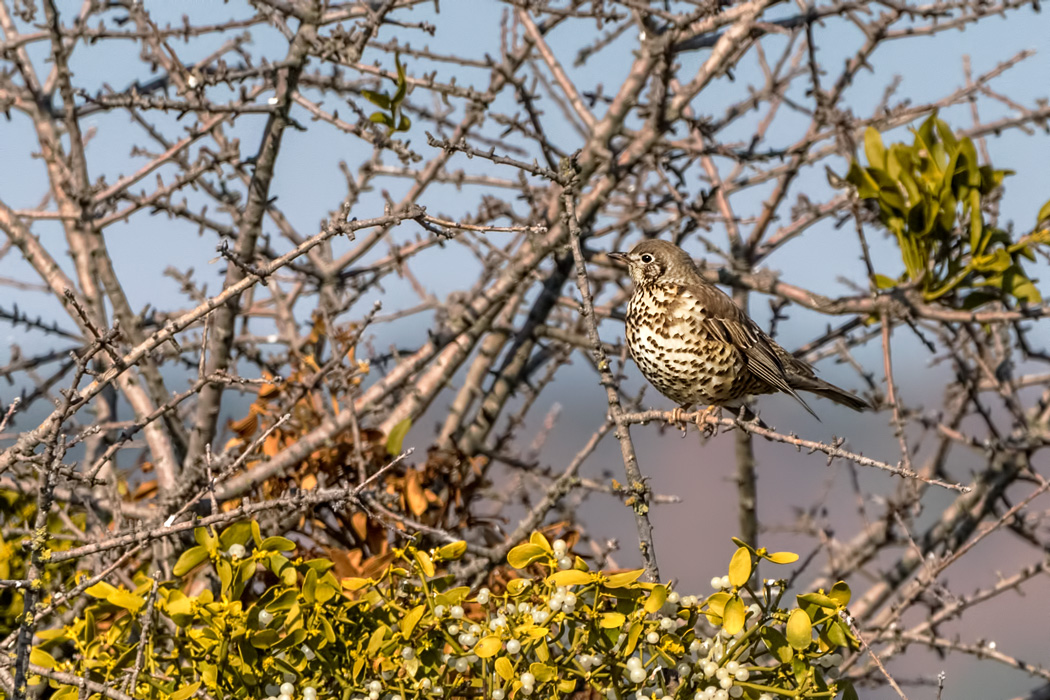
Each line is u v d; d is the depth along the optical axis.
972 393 12.46
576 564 6.08
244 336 13.05
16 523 9.18
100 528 8.90
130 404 10.60
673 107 11.88
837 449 7.25
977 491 12.89
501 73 11.67
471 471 9.64
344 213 7.01
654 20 12.74
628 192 12.87
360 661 6.05
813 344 13.16
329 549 8.09
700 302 11.54
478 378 12.88
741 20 11.57
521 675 5.90
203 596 6.18
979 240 11.32
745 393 12.08
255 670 6.02
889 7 11.91
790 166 13.44
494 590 8.65
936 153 11.54
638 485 7.55
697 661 6.04
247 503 7.18
